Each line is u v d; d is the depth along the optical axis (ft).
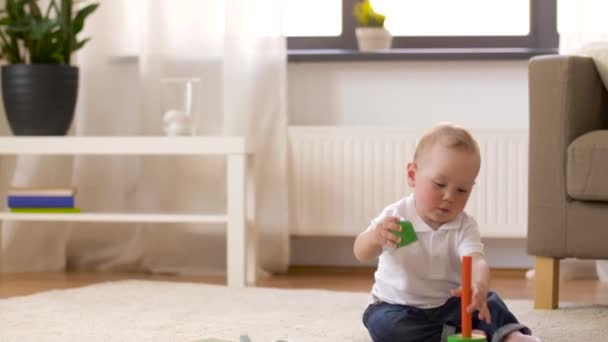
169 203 13.79
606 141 9.34
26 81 12.60
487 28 14.29
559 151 9.65
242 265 12.04
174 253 13.84
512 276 13.24
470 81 13.93
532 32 14.19
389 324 7.22
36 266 13.88
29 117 12.66
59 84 12.70
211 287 11.30
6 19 12.69
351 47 14.42
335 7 14.44
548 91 9.72
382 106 14.07
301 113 14.16
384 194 13.42
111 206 13.97
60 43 12.87
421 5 14.37
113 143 12.23
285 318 9.06
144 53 13.61
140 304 9.89
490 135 13.24
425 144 7.13
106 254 14.11
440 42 14.33
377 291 7.50
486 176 13.26
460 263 7.30
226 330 8.41
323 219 13.57
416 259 7.20
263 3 13.44
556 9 14.12
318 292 10.94
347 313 9.40
